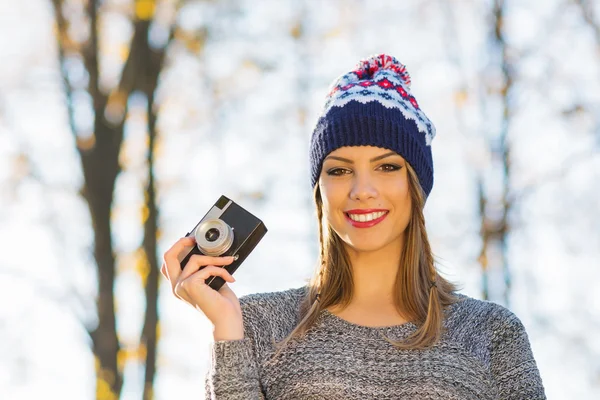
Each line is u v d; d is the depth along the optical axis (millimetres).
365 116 4594
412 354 4398
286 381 4383
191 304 4387
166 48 14383
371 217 4500
